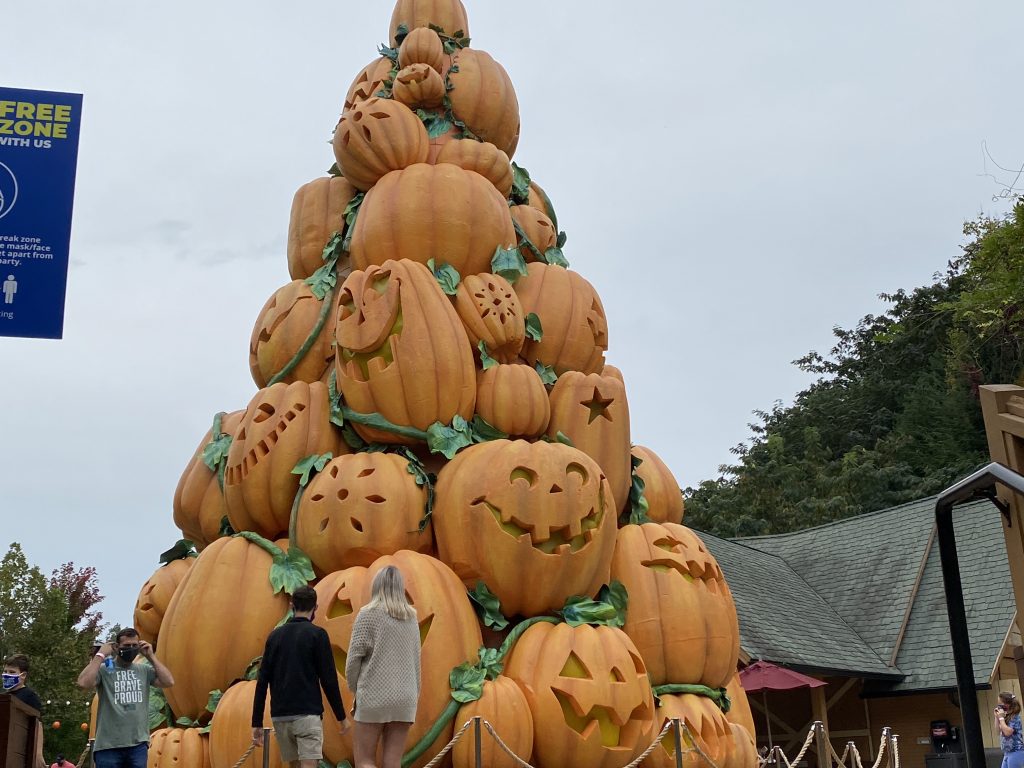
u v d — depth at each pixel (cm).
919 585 2217
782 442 4262
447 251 1075
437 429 975
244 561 967
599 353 1155
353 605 855
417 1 1348
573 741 860
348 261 1141
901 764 1938
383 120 1141
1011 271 1742
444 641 859
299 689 695
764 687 1703
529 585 914
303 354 1083
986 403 434
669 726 898
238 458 1013
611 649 893
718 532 3856
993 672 1812
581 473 945
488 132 1247
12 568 2702
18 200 776
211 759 888
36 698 823
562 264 1212
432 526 949
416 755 830
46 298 764
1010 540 427
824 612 2256
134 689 800
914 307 4647
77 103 802
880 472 3791
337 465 961
